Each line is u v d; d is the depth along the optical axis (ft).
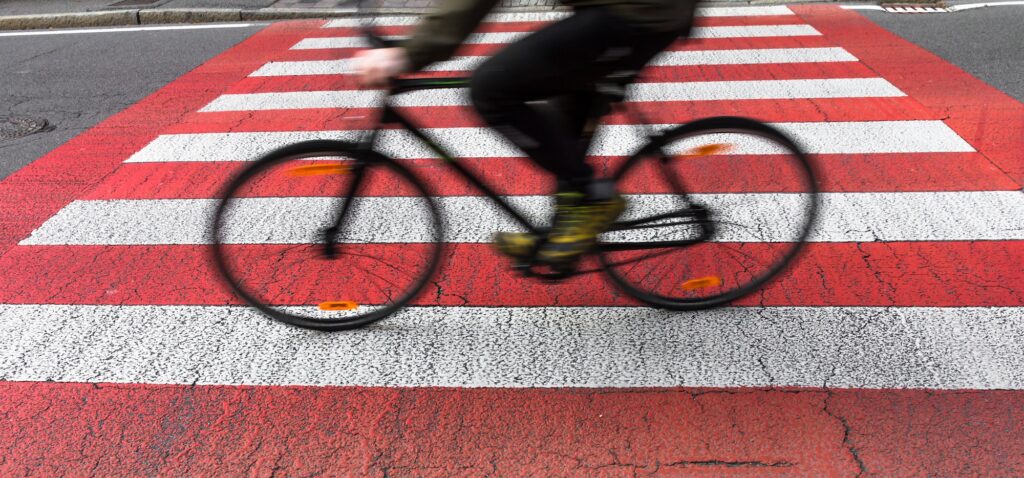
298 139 18.66
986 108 18.89
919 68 21.94
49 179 17.01
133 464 9.28
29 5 33.91
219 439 9.64
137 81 23.76
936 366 10.41
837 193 15.15
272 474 9.09
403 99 21.18
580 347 11.14
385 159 10.89
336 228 11.55
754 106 19.65
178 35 29.35
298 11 31.01
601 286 12.56
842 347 10.89
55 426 9.91
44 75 24.84
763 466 8.97
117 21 31.55
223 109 20.92
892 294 12.00
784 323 11.48
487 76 9.21
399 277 11.84
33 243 14.35
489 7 8.78
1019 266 12.54
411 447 9.43
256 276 11.82
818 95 20.21
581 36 8.95
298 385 10.55
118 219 15.16
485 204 15.33
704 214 11.37
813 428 9.48
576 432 9.57
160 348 11.37
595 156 17.10
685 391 10.19
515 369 10.72
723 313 11.80
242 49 26.86
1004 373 10.21
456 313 12.01
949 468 8.80
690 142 11.18
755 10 29.09
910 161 16.35
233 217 11.37
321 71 23.94
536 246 10.68
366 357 11.07
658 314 11.84
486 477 8.95
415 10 30.53
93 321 12.03
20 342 11.55
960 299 11.78
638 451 9.25
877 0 29.63
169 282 13.02
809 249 13.30
